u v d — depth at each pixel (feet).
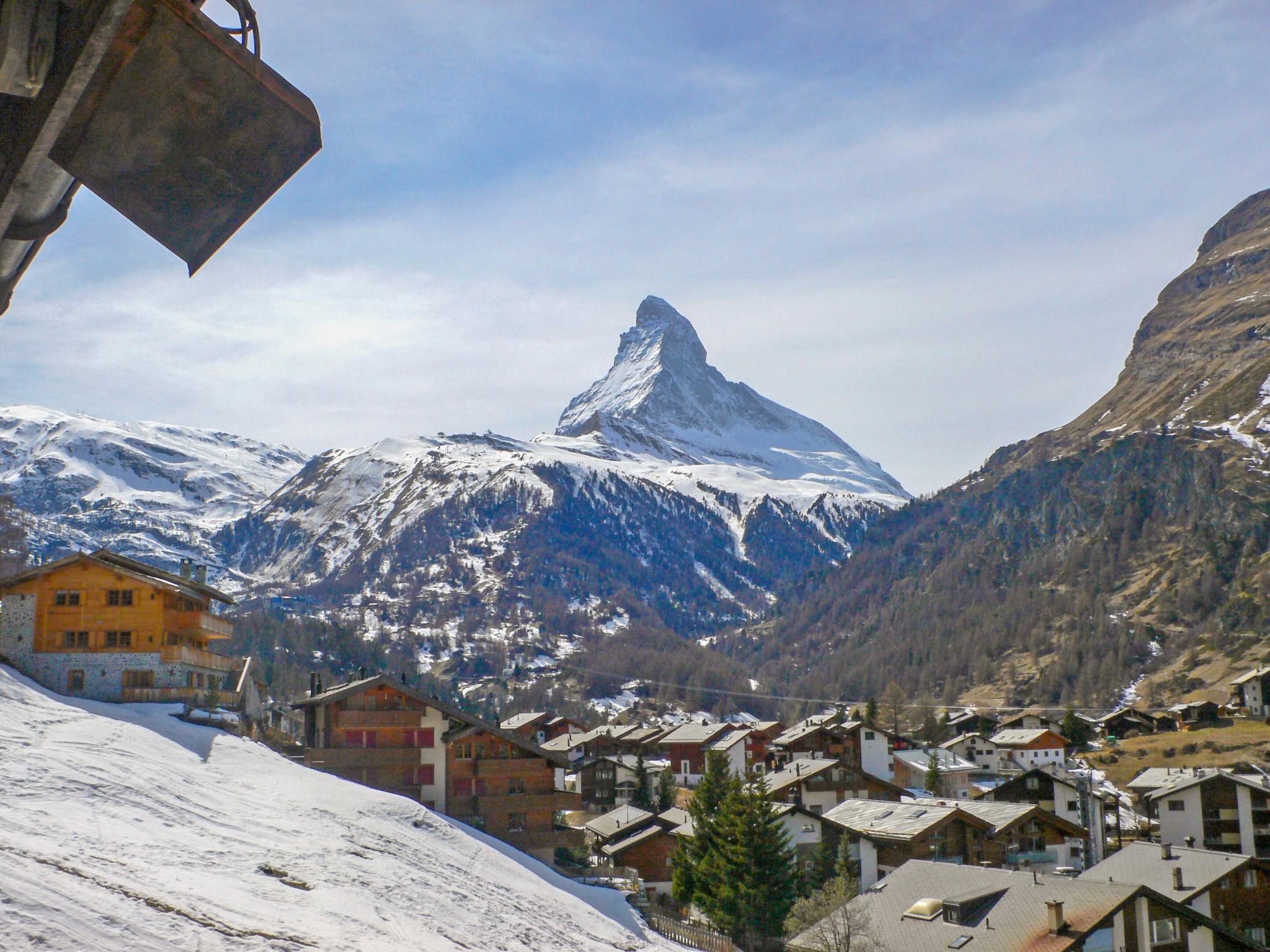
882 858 273.33
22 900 78.43
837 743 443.32
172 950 82.17
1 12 15.43
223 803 155.53
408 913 133.08
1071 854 282.36
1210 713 563.07
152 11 16.29
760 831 242.37
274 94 17.76
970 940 189.78
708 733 507.30
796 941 207.82
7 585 221.66
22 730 157.17
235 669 302.86
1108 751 535.60
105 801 132.87
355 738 248.52
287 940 98.22
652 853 303.68
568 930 162.81
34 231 20.15
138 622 224.74
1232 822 329.72
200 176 18.97
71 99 16.42
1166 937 193.57
